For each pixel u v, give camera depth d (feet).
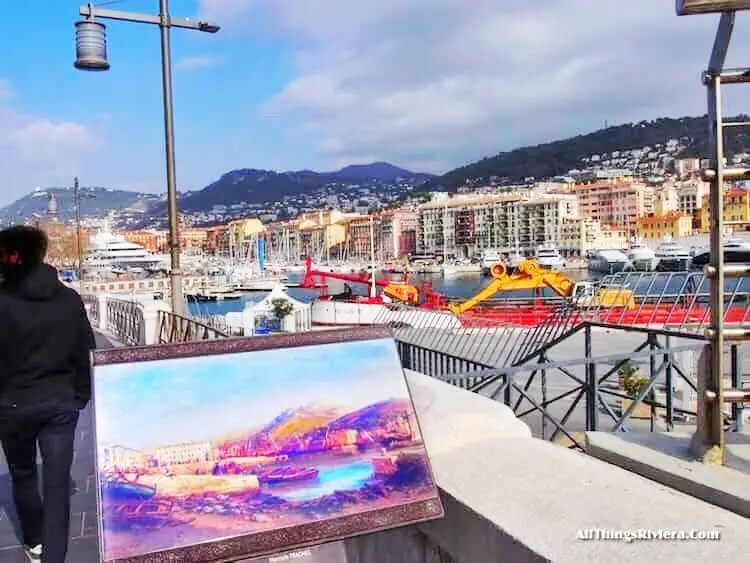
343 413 8.64
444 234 638.12
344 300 106.52
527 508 7.47
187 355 8.59
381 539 9.80
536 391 43.27
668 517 7.10
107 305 83.46
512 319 75.72
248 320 83.82
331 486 8.03
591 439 11.37
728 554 6.26
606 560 6.27
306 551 9.71
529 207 583.58
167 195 39.09
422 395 10.87
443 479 8.47
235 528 7.51
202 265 480.23
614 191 605.73
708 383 9.98
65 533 12.80
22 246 12.30
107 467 7.66
